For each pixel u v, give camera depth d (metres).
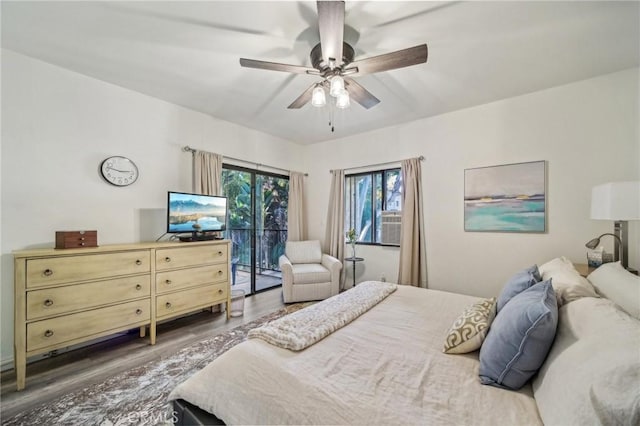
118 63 2.22
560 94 2.61
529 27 1.78
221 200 3.11
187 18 1.71
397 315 1.66
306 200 4.78
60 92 2.27
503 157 2.91
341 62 1.69
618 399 0.61
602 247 2.30
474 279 3.10
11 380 1.83
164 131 2.93
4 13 1.65
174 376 1.88
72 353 2.19
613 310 0.94
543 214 2.69
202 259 2.77
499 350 1.00
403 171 3.57
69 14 1.67
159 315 2.43
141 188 2.75
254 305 3.43
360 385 0.97
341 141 4.36
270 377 0.99
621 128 2.35
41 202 2.18
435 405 0.87
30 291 1.80
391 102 2.97
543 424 0.78
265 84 2.56
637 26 1.77
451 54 2.09
